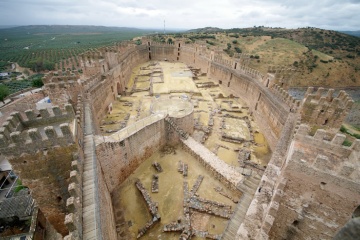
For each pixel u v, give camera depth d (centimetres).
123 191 2733
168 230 2177
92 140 2284
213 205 2459
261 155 3575
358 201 1273
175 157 3319
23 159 1552
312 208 1490
